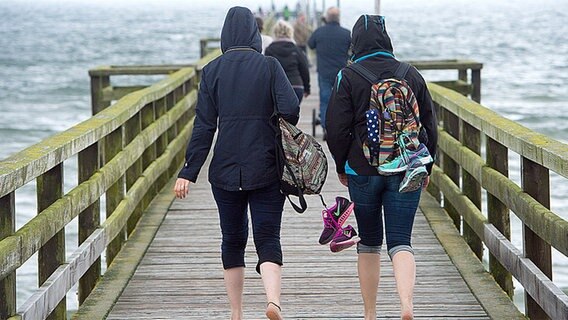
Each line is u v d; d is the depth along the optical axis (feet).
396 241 26.86
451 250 38.58
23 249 24.00
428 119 27.04
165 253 39.01
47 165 26.05
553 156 25.27
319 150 27.09
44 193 28.53
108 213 38.73
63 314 29.37
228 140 26.84
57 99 215.51
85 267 31.04
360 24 27.04
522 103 183.62
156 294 33.24
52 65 354.54
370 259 28.17
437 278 34.99
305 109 92.94
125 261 37.19
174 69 75.00
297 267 36.81
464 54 388.57
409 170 25.88
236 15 27.50
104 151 39.42
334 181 55.98
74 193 29.76
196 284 34.47
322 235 27.07
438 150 50.47
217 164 27.02
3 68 333.21
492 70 281.95
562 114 162.71
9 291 23.58
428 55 389.60
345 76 26.58
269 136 26.96
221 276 35.53
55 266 28.68
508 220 35.04
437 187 48.70
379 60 26.81
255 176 26.71
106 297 32.45
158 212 46.47
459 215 44.83
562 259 58.13
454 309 31.19
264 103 26.86
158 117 53.78
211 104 27.17
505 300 31.71
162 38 627.46
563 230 24.86
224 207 27.63
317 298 32.76
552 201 76.43
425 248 39.55
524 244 29.53
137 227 43.19
